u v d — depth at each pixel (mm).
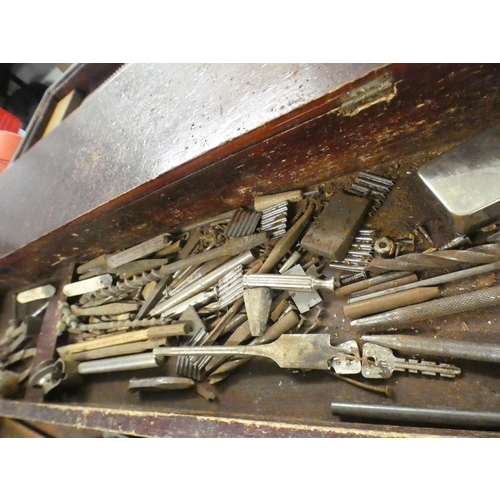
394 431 766
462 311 891
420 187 1028
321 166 1089
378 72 768
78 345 1573
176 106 1115
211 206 1312
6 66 2420
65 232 1463
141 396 1375
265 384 1132
